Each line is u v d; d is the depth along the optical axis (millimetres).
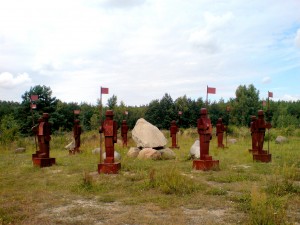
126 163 13445
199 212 6828
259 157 14367
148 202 7641
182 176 9336
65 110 47906
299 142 24406
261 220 5754
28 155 19453
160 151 16812
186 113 47469
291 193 8016
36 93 43500
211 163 12039
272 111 54406
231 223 6031
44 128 14266
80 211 7000
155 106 47281
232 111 51125
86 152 18281
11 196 8500
